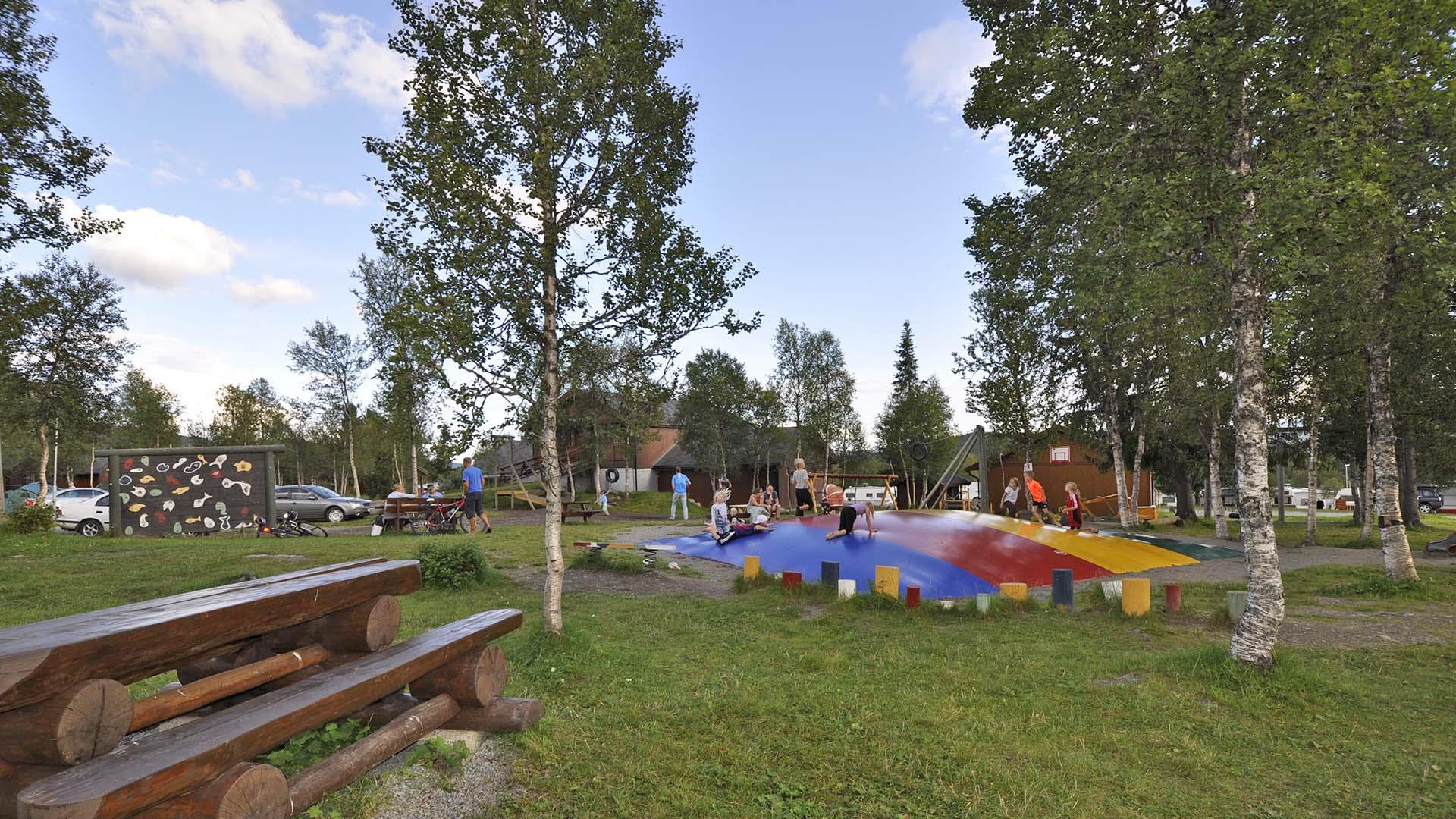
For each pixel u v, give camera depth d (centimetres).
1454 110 689
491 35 728
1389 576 1205
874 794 423
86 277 2923
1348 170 629
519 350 741
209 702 330
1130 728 547
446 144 707
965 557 1414
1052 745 504
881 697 602
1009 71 937
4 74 1020
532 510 3189
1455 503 5941
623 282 779
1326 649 798
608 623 895
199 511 1880
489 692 463
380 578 425
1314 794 446
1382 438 1239
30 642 248
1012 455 4300
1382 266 1218
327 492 2981
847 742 497
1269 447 2998
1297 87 681
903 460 4862
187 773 262
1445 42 655
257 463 1914
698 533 2050
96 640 257
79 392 2928
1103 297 749
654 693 593
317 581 389
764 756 471
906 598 1033
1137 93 766
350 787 364
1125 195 698
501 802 390
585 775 429
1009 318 2906
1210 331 1091
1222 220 691
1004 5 944
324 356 4422
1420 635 873
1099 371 2666
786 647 794
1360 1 630
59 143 1094
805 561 1465
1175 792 442
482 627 468
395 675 385
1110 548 1617
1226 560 1633
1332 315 1411
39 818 222
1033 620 973
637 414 799
